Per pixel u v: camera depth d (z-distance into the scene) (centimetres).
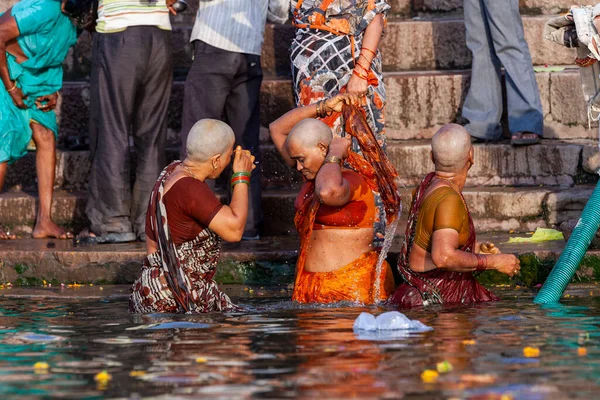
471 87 1791
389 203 1231
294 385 716
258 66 1667
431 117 1862
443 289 1183
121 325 1034
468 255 1158
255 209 1656
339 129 1348
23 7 1655
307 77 1410
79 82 2044
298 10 1437
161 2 1652
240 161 1179
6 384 735
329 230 1226
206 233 1162
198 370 775
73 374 769
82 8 1689
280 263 1442
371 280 1220
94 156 1666
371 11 1402
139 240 1662
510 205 1614
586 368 765
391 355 825
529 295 1256
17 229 1789
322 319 1052
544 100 1798
